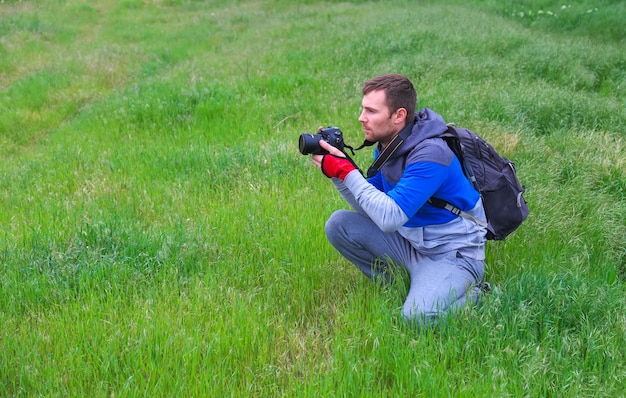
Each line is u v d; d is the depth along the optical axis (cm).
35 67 1212
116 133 746
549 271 366
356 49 1030
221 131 723
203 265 391
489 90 765
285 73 941
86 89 1032
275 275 369
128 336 306
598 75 993
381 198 308
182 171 575
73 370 285
